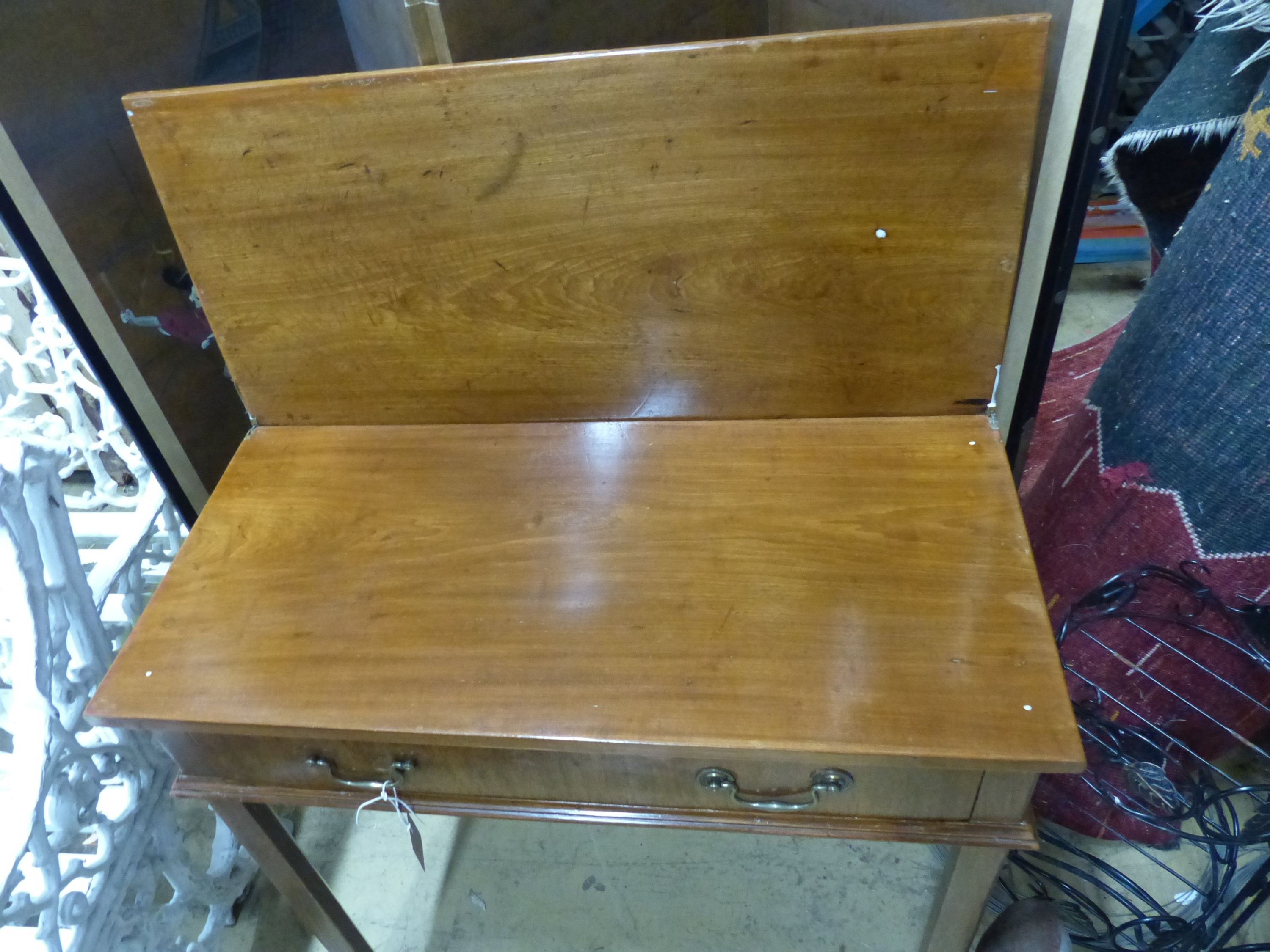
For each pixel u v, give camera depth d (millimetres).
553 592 763
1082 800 1175
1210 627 991
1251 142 795
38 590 871
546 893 1240
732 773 693
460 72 753
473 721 670
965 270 802
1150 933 1106
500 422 966
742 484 848
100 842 975
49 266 911
